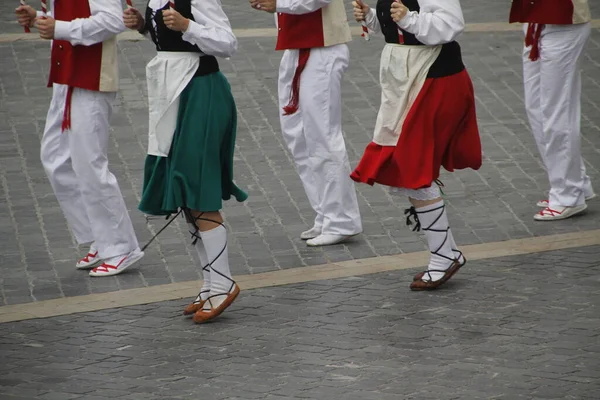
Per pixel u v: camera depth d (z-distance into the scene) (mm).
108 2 16141
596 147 22938
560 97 19109
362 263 17625
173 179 14906
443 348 14297
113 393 13125
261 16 32250
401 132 15797
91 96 16812
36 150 23000
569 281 16594
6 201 20562
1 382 13508
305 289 16594
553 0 18672
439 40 15398
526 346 14289
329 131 18156
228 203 20391
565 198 19406
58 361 14172
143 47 28922
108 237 17312
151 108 15023
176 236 18953
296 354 14234
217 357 14203
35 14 16297
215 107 14945
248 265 17672
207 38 14523
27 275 17438
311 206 20234
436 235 16297
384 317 15422
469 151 16266
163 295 16516
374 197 20656
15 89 26297
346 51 18156
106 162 17250
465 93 15953
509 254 17797
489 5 33031
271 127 24219
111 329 15258
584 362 13766
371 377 13438
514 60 28062
